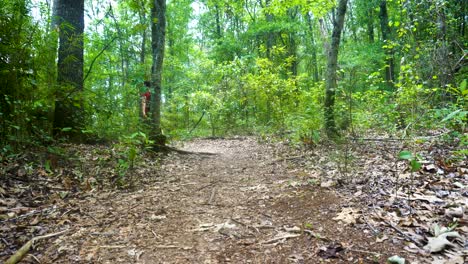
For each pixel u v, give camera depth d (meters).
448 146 4.74
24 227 2.73
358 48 16.36
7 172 3.76
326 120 6.80
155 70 6.79
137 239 2.58
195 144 10.02
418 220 2.66
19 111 4.15
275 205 3.30
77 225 2.84
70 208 3.24
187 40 22.03
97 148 5.50
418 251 2.18
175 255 2.32
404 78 6.58
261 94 11.91
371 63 14.43
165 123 11.85
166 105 14.09
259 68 13.08
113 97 6.67
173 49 21.22
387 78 16.58
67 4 5.64
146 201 3.56
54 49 4.96
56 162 4.40
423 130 5.75
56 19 5.58
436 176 3.67
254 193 3.79
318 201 3.30
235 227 2.78
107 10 6.86
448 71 6.32
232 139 10.96
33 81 4.34
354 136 5.72
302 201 3.34
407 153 2.84
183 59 21.86
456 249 2.16
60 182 3.95
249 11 19.42
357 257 2.18
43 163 4.30
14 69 4.12
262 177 4.68
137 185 4.23
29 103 4.44
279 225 2.78
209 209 3.29
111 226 2.84
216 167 5.65
